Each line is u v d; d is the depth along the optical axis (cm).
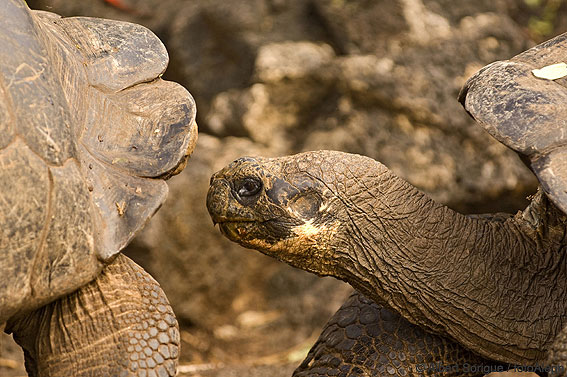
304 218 835
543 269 888
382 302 867
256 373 1404
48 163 694
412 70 1600
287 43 1708
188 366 1461
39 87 706
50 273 695
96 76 827
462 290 859
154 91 846
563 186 757
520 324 870
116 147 784
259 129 1650
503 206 1566
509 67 870
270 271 1697
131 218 746
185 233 1603
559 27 1895
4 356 1387
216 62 1809
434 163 1545
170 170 789
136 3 1919
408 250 848
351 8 1689
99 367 774
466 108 852
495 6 1716
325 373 889
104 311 783
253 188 838
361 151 1570
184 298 1619
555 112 805
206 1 1836
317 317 1598
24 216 671
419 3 1675
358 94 1599
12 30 709
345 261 851
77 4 1862
